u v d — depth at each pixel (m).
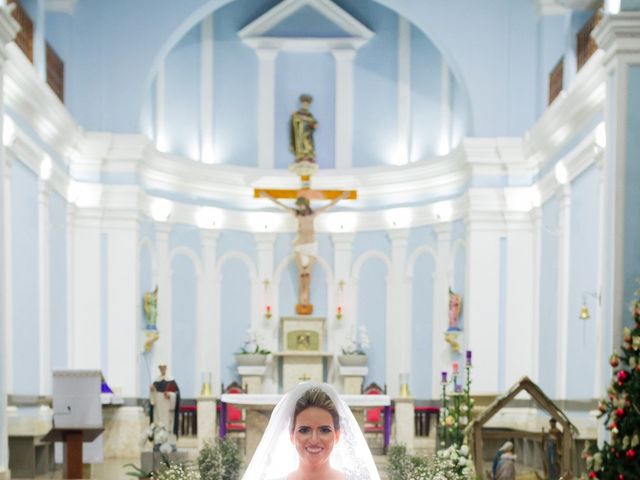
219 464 9.63
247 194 17.38
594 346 10.77
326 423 3.40
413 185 16.62
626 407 6.96
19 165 11.14
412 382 16.75
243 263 17.41
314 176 17.28
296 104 17.84
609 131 8.06
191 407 15.84
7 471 7.98
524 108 14.95
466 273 15.06
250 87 17.75
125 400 14.25
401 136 17.59
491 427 11.87
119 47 14.98
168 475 8.87
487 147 14.64
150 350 15.63
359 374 16.53
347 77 17.78
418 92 17.45
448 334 15.35
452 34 15.09
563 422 8.77
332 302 17.38
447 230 15.99
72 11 14.77
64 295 13.78
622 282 7.77
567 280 12.16
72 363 14.14
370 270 17.36
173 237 16.38
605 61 8.23
